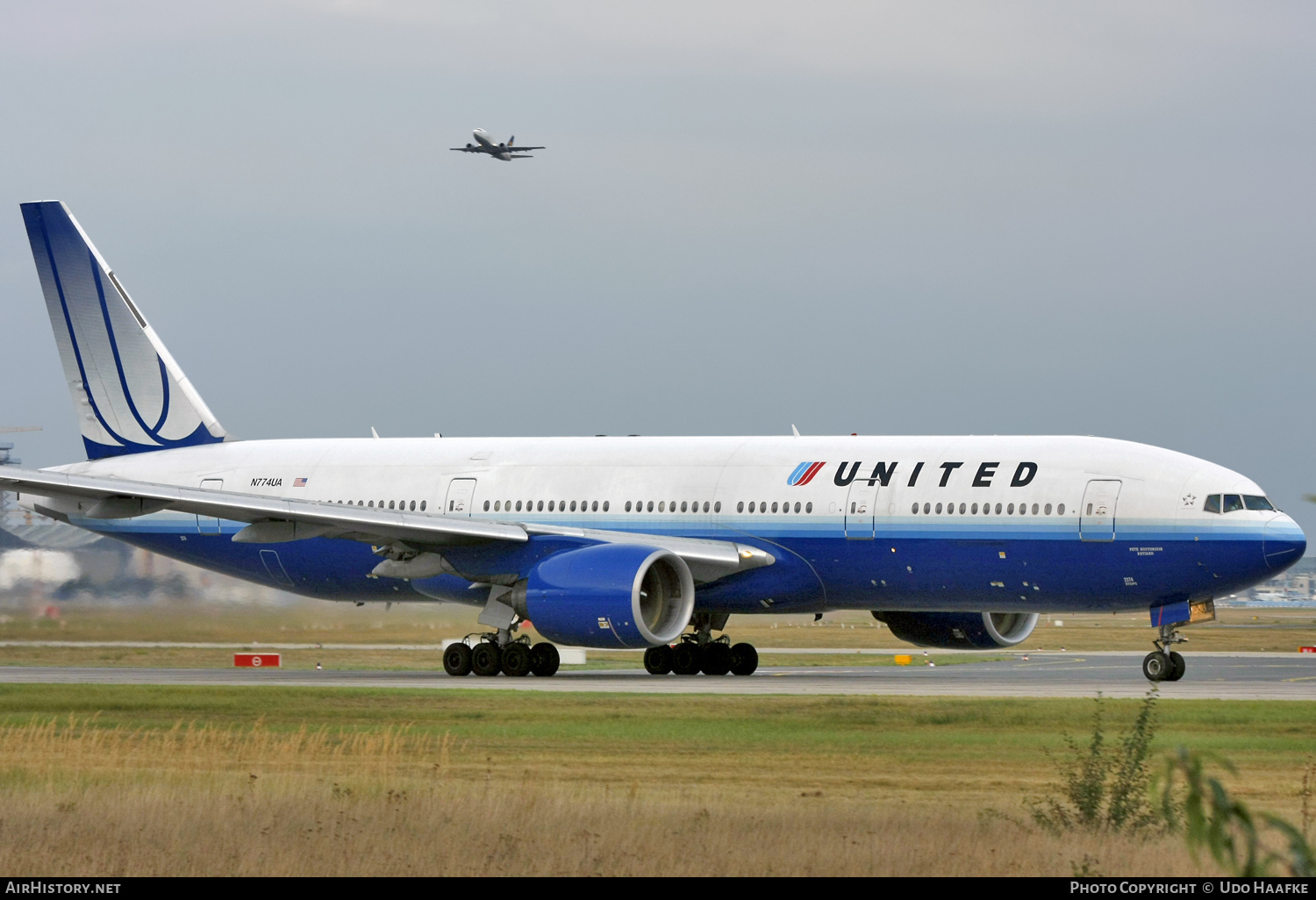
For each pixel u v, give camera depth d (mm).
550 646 138125
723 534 138000
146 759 72562
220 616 185500
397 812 54469
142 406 165750
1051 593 128125
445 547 137000
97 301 166000
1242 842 49656
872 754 75188
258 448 161250
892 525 131500
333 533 133250
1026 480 128375
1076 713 91812
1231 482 124125
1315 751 76062
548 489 146000
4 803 56719
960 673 144250
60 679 128500
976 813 56594
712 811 55156
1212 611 126625
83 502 159000
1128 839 52031
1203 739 80875
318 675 139000
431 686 120625
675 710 95188
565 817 53719
